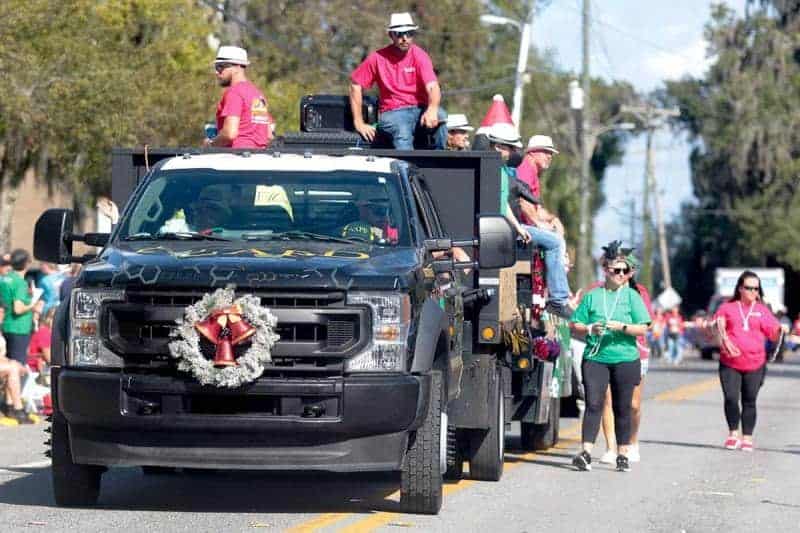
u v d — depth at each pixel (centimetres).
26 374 6488
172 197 3712
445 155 4191
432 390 3491
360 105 4875
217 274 3269
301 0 14350
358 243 3591
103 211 4541
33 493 3884
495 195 4209
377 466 3309
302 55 13388
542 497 3994
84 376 3281
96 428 3316
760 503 3981
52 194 10981
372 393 3241
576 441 5791
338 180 3731
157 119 9788
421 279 3438
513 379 4778
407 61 4831
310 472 4431
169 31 10956
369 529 3309
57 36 8938
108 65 9369
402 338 3294
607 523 3538
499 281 4150
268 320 3222
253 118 4512
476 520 3519
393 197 3688
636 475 4584
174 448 3291
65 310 3438
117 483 4134
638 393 4925
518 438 5959
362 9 14738
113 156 4134
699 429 6356
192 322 3222
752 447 5547
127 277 3291
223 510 3600
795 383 11231
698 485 4350
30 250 13912
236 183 3734
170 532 3222
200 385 3231
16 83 8731
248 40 13962
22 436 5659
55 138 9294
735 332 5516
